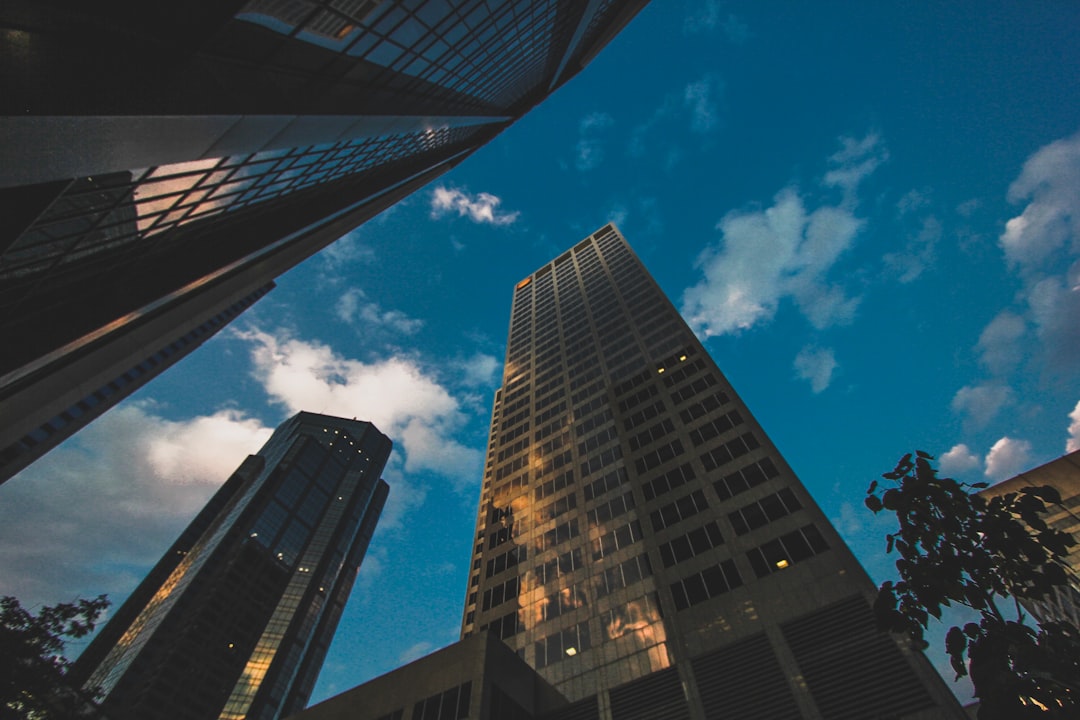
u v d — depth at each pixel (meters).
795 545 34.94
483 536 57.06
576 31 50.66
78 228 14.90
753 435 46.03
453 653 33.97
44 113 8.71
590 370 72.31
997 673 7.64
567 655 37.22
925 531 8.95
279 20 13.77
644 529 43.56
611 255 104.25
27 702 21.11
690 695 29.98
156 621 145.88
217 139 14.01
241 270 32.53
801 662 28.14
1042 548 8.08
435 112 31.84
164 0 10.75
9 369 17.19
